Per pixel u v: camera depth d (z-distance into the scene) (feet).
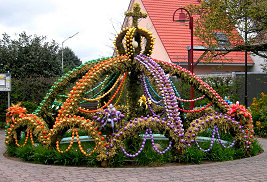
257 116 40.01
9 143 26.11
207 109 29.40
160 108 31.48
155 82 24.57
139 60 25.66
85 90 23.61
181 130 22.85
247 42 44.75
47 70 58.90
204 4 47.60
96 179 18.26
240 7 43.16
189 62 46.70
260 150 27.68
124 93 49.75
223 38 50.83
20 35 58.49
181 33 71.05
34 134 24.49
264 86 58.08
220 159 23.45
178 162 22.77
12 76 55.77
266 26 43.16
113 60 25.09
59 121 23.02
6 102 48.21
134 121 22.65
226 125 24.91
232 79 49.65
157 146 25.91
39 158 22.71
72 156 22.38
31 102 47.70
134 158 22.63
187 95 48.42
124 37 26.27
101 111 22.50
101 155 21.62
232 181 17.76
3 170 20.59
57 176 18.97
